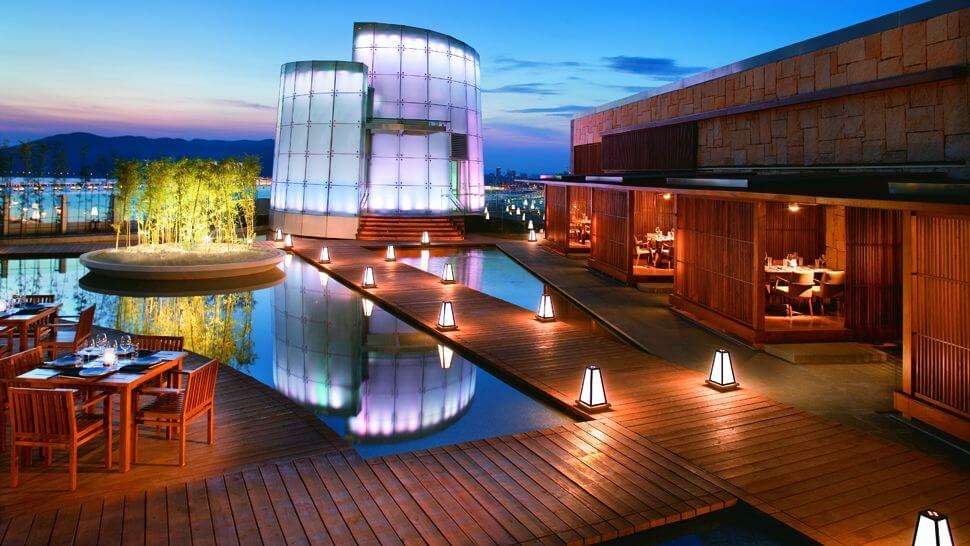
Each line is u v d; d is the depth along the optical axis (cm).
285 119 3534
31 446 633
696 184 1308
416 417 909
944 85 1056
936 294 791
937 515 475
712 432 786
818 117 1350
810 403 905
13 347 1061
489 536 548
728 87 1703
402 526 563
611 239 2072
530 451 729
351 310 1633
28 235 2911
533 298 1791
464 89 3700
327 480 649
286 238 2867
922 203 748
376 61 3453
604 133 2559
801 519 579
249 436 763
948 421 775
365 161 3406
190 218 2425
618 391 944
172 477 651
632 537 570
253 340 1343
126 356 752
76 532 541
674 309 1514
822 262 1423
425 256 2741
